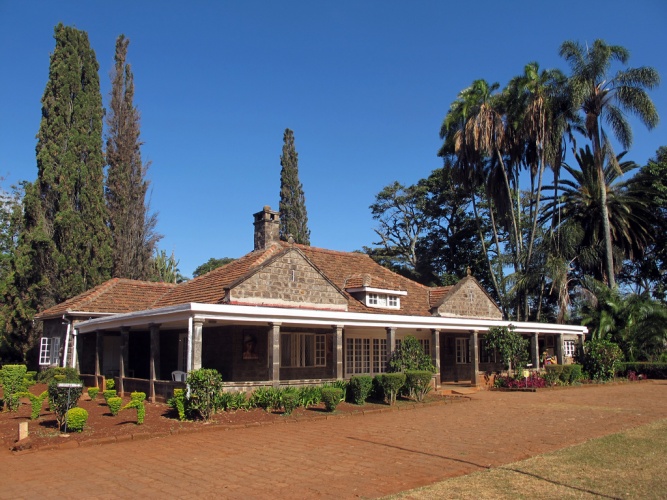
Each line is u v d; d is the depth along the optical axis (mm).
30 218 29000
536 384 23562
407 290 26891
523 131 33156
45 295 27938
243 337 18781
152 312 16891
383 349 24438
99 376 20531
